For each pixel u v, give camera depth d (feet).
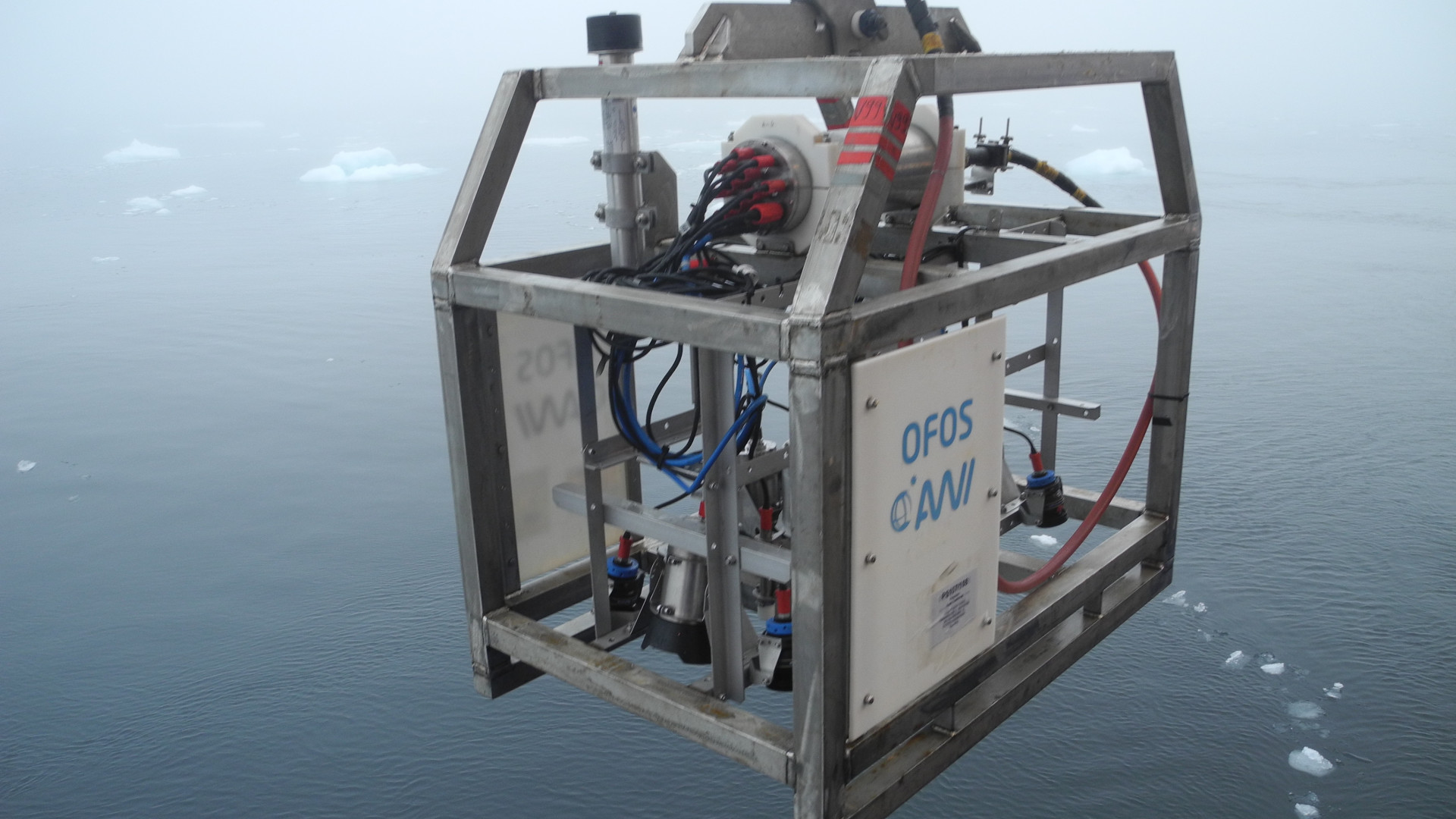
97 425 21.77
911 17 4.09
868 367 2.91
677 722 3.56
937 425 3.25
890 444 3.07
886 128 2.87
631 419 4.30
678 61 3.59
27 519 17.75
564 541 4.99
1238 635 13.78
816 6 4.04
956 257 4.71
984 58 3.23
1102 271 3.97
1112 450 16.14
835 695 3.12
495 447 4.44
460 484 4.11
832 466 2.88
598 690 3.84
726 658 3.93
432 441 20.43
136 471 19.49
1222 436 18.44
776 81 3.19
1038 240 4.42
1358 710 12.35
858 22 4.12
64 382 24.40
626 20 3.82
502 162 3.93
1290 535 15.47
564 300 3.46
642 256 4.34
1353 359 22.00
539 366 4.70
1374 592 14.19
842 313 2.79
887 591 3.22
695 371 4.26
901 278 3.99
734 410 4.08
